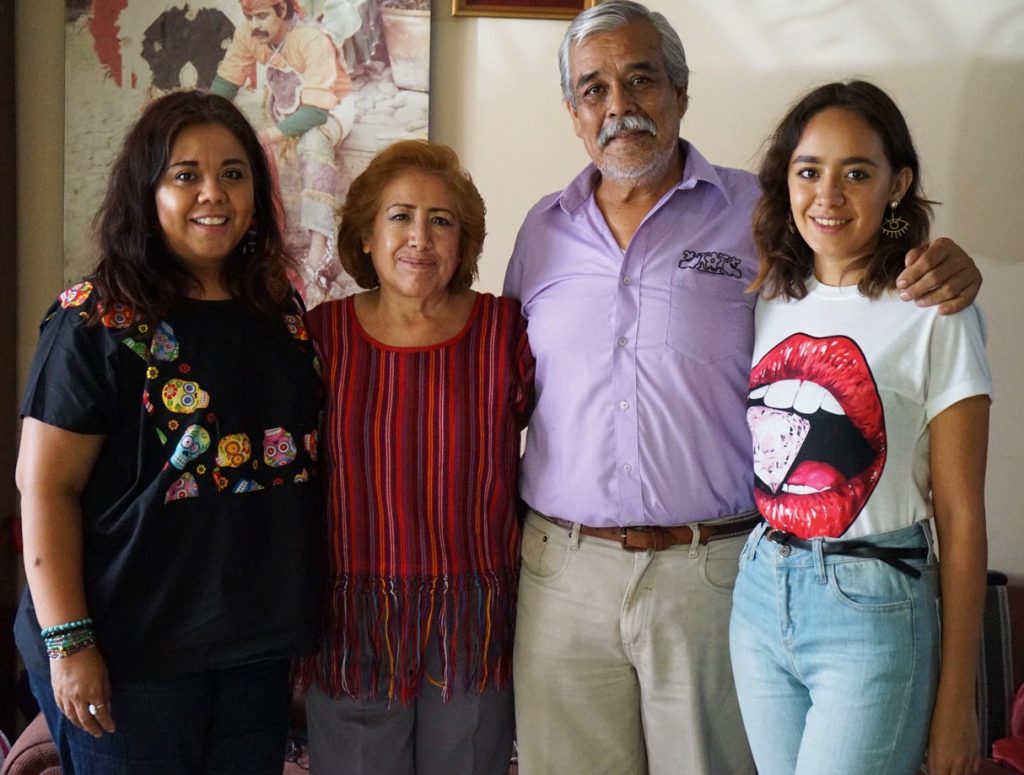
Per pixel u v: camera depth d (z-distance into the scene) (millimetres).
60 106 2615
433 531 1687
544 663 1741
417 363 1706
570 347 1735
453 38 2539
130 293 1453
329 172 2549
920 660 1380
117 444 1479
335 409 1679
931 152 2482
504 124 2555
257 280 1598
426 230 1661
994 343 2518
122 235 1484
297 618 1555
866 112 1429
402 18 2500
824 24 2467
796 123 1498
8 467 2648
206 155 1477
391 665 1672
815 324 1481
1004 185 2471
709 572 1683
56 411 1433
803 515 1439
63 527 1443
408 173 1688
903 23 2451
